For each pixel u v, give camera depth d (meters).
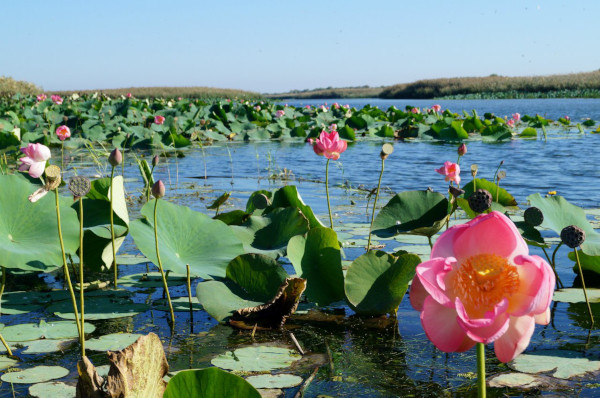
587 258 3.30
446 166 3.76
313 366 2.26
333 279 3.02
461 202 3.75
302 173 8.62
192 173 8.65
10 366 2.24
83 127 13.46
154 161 4.84
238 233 3.49
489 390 2.03
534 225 3.32
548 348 2.41
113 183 3.42
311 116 21.38
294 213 3.50
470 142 13.60
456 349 1.06
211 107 18.45
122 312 2.89
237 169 9.12
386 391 2.03
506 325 1.01
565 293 3.17
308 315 2.94
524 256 1.06
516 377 2.12
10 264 2.57
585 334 2.57
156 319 2.82
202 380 1.41
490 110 28.34
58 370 2.20
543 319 1.11
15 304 2.98
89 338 2.55
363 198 6.42
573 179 7.61
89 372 1.57
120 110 18.00
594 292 3.21
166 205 3.26
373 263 2.96
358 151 11.70
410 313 2.96
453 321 1.06
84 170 8.52
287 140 14.98
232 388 1.40
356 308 2.86
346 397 1.98
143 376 1.62
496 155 10.57
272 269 2.89
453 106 35.03
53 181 2.14
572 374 2.14
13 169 8.08
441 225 3.52
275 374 2.18
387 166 9.30
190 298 2.89
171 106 21.36
